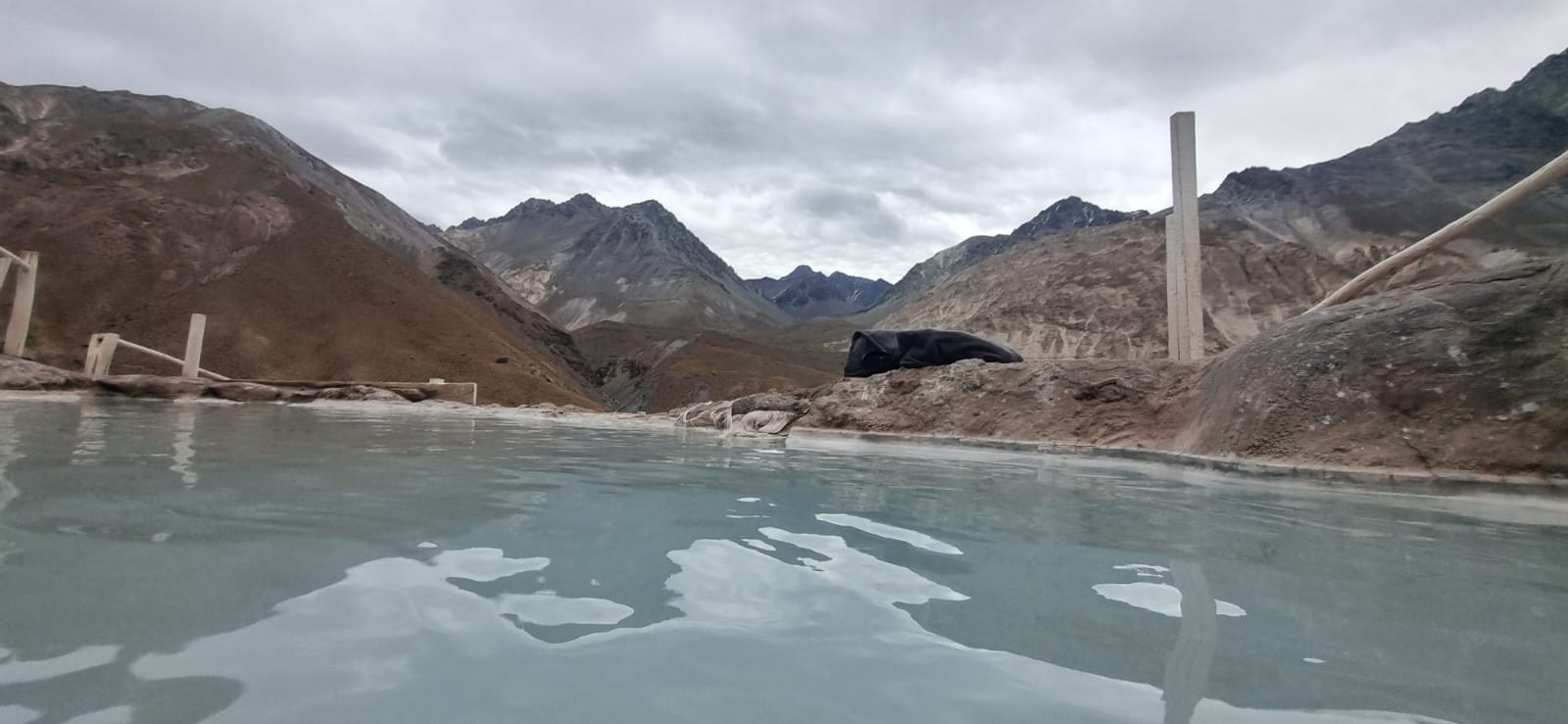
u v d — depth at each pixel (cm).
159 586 196
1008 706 143
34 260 2025
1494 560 278
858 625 191
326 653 156
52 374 1739
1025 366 934
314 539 258
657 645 171
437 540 266
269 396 2069
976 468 619
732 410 1167
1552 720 139
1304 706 145
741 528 316
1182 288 1068
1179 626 195
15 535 244
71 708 125
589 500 377
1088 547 295
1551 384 477
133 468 419
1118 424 793
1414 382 536
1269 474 541
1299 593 230
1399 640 185
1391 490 479
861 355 1182
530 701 138
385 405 2045
